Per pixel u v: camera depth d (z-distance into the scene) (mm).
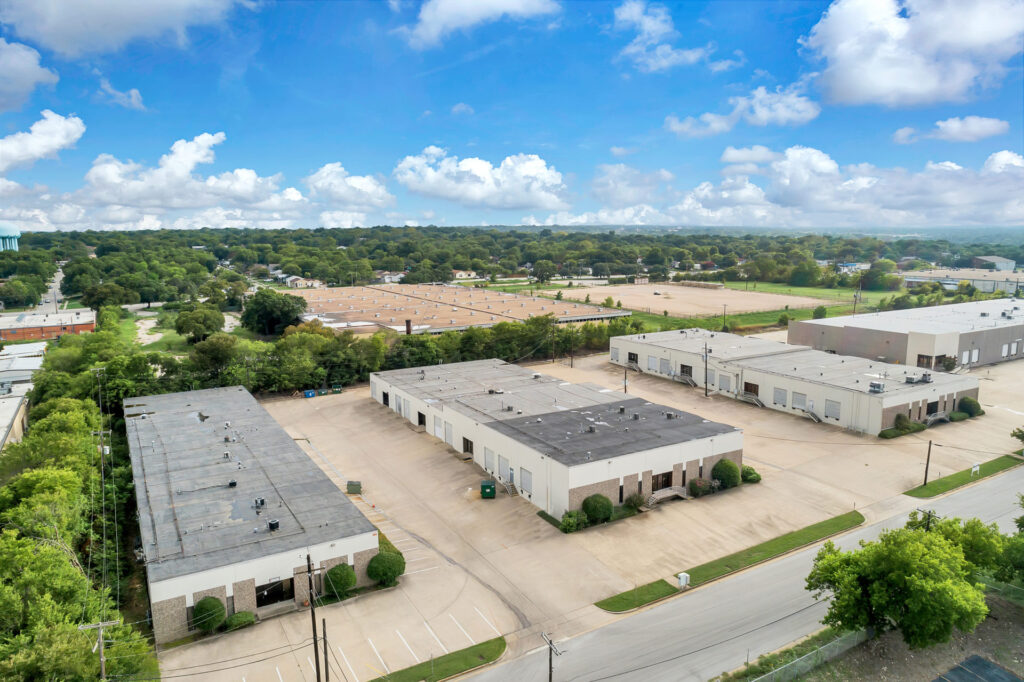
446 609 40688
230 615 39312
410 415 80312
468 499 57688
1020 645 35938
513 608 40719
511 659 35688
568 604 41062
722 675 33875
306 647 36875
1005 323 113562
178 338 151375
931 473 61594
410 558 47344
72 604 33250
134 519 52188
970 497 55906
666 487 57125
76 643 28484
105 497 53812
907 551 33719
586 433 60688
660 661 35188
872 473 61812
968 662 34562
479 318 147625
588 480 52281
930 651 35500
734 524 51781
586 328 125875
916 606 32312
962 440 70688
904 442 70188
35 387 82312
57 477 46375
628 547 48375
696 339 111000
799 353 98875
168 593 37344
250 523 44688
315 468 55250
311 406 88750
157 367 99125
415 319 146000
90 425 67000
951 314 126125
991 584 41062
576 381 101562
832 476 61344
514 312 158000
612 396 75812
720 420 80000
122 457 64625
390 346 109062
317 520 45250
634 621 39062
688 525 51750
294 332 117812
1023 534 39656
